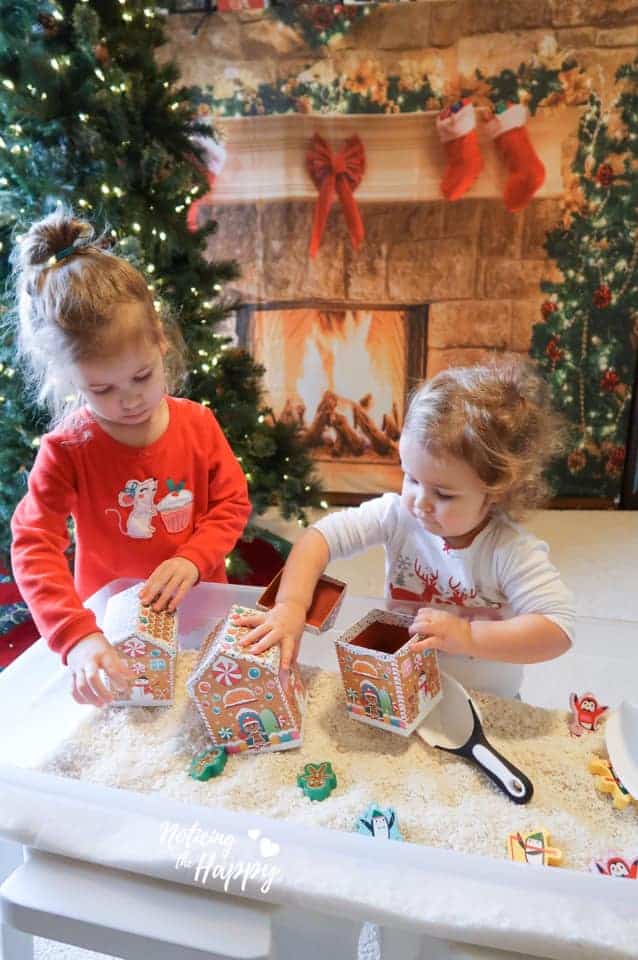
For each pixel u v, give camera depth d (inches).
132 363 34.9
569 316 87.5
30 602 35.5
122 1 59.7
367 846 24.8
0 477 61.2
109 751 32.3
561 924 22.9
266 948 24.5
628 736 31.8
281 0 78.1
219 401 70.4
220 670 30.4
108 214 57.1
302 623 33.7
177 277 65.7
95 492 40.7
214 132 70.7
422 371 91.9
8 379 59.3
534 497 35.3
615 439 92.1
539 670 41.2
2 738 33.5
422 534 37.4
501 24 76.6
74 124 56.9
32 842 26.9
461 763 31.7
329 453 97.5
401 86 80.2
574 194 82.3
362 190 84.6
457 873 24.2
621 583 77.9
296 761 31.7
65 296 34.5
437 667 33.6
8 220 56.1
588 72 77.5
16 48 54.8
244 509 44.0
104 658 32.2
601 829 28.8
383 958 27.0
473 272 86.7
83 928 25.6
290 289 89.9
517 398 33.7
